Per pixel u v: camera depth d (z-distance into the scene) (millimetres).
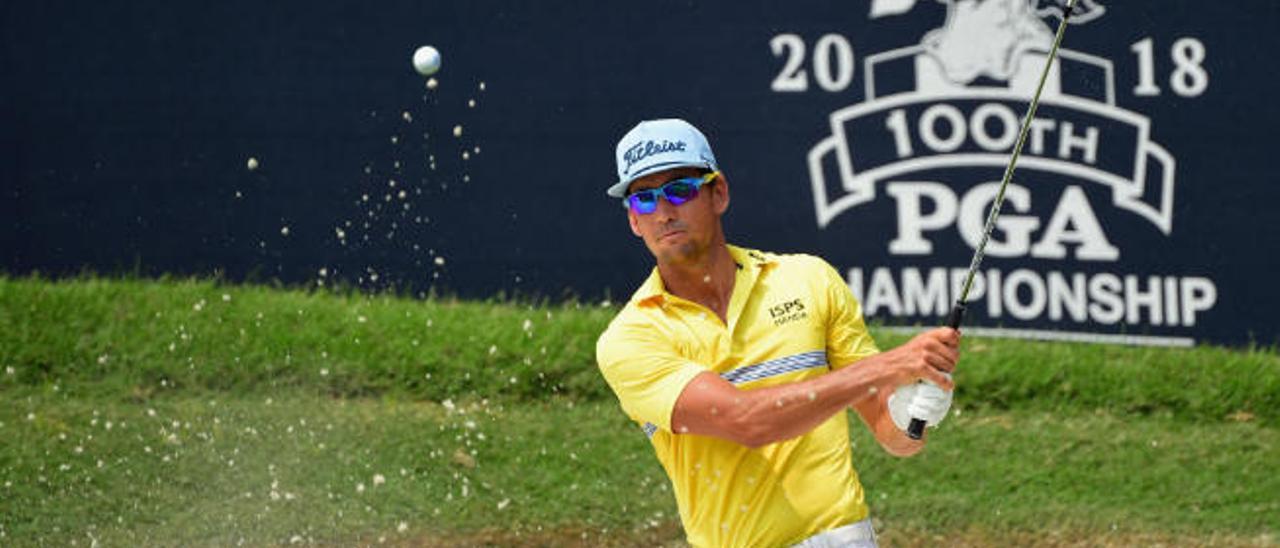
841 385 14203
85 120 34031
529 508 28234
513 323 33438
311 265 34125
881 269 33688
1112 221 33500
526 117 33844
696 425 14758
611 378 15414
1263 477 29766
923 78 33500
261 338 32969
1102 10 33375
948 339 14336
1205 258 33469
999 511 28250
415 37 33750
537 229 33969
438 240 33969
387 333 33156
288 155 33969
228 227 34094
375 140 33875
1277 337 33500
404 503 28141
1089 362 32938
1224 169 33438
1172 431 31500
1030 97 33438
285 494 28141
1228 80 33344
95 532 26578
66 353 32531
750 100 33688
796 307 15352
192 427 30438
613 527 27688
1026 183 33469
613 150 33812
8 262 34250
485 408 31594
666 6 33562
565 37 33719
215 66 33875
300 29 33750
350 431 30531
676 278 15289
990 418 31750
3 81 33969
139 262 34281
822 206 33750
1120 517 28141
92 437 29812
